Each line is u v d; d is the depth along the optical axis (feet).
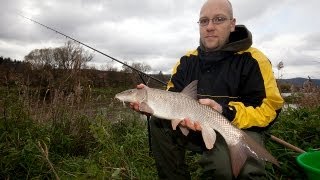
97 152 3.97
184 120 2.65
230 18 3.05
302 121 4.60
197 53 3.27
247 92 2.86
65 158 3.98
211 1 3.03
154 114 2.74
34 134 4.01
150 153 4.12
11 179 3.30
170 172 3.09
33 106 4.88
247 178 2.62
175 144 2.99
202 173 3.53
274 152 3.92
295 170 3.62
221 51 3.02
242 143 2.49
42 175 3.40
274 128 4.65
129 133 4.94
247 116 2.67
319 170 2.66
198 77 3.11
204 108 2.64
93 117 4.93
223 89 2.93
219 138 2.78
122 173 3.49
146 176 3.62
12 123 3.97
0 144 3.50
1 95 4.38
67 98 4.83
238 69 2.91
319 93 6.44
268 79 2.79
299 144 4.16
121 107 5.99
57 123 4.55
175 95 2.74
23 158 3.42
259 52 2.96
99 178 3.33
